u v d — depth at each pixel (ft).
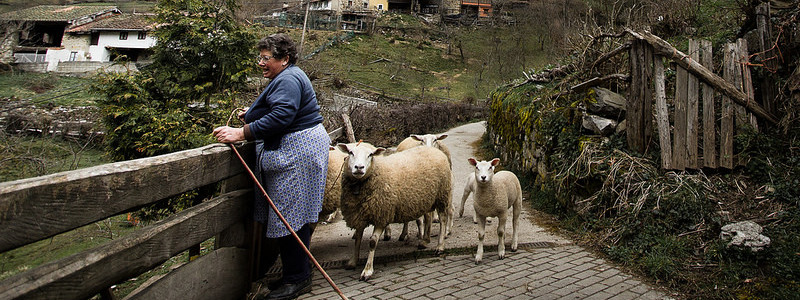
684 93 14.89
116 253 5.28
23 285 4.15
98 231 22.54
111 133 22.33
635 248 12.53
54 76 90.58
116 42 115.85
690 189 13.35
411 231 16.70
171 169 6.33
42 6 135.54
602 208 14.93
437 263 12.59
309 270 9.98
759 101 15.37
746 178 13.92
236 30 25.07
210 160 7.44
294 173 8.54
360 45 148.56
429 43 158.81
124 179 5.41
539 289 10.39
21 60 109.09
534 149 22.89
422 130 53.83
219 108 24.48
